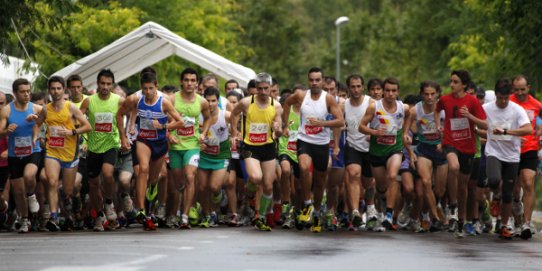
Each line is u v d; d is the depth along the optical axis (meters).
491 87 70.88
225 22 80.19
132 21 65.25
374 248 26.52
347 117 33.84
